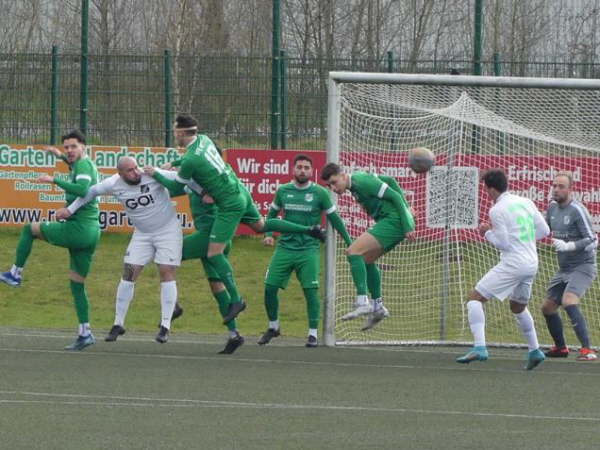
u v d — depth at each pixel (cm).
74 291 4056
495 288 3694
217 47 9131
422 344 4497
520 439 2669
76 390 3212
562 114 5109
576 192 5303
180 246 4028
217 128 6738
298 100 6675
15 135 6881
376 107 5122
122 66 6806
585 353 4072
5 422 2769
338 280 4938
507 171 5256
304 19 8650
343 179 4131
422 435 2695
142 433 2669
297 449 2533
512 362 4003
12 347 4138
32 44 10031
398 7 8888
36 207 6725
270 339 4488
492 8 9031
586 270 4091
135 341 4447
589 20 8612
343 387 3350
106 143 6844
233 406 3014
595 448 2586
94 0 9606
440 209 5150
